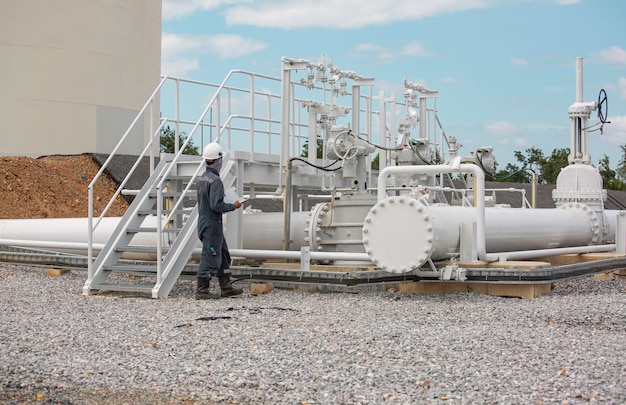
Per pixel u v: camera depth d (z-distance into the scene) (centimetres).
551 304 1039
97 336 799
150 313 952
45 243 1442
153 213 1213
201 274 1085
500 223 1347
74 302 1059
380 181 1174
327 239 1283
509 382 611
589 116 1653
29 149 2467
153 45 2791
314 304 1029
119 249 1175
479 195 1173
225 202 1141
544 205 3334
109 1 2588
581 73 1650
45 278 1352
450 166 1178
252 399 576
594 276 1445
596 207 1641
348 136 1340
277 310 967
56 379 631
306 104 1424
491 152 1659
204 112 1212
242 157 1277
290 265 1249
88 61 2536
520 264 1157
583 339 779
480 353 711
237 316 920
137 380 627
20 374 646
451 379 621
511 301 1074
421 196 1185
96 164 2398
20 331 827
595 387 595
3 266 1493
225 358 696
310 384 611
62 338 788
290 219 1313
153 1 2791
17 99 2466
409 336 787
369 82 1518
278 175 1414
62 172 2297
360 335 791
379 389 595
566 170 1655
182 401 574
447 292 1158
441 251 1152
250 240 1376
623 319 911
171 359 695
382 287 1186
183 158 1495
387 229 1109
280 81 1402
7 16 2467
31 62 2473
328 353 712
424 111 1723
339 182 1540
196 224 1162
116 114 2600
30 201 2088
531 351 720
